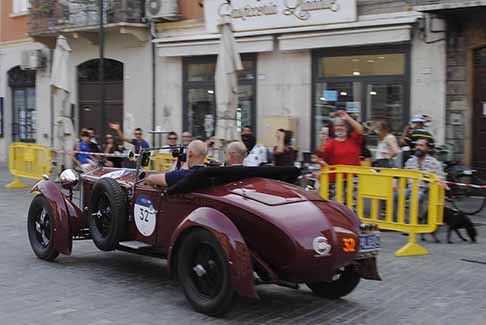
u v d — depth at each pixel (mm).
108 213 7805
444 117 14828
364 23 15523
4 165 24250
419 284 7711
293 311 6590
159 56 20203
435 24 14664
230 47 13000
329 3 16094
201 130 19578
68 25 21312
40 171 16375
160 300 6887
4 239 10109
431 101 14984
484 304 6910
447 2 13484
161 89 20391
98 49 22062
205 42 18781
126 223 7668
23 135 25562
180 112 20031
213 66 19250
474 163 14570
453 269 8453
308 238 5973
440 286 7625
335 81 16672
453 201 13148
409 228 9336
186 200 6863
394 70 15570
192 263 6488
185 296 6531
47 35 22641
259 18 17562
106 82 22141
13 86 25797
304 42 16719
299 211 6242
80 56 22594
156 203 7289
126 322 6145
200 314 6391
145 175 7738
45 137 24250
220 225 6109
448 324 6242
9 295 7039
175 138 15250
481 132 14461
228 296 6094
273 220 6051
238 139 13117
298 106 17391
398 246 9898
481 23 14164
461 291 7414
